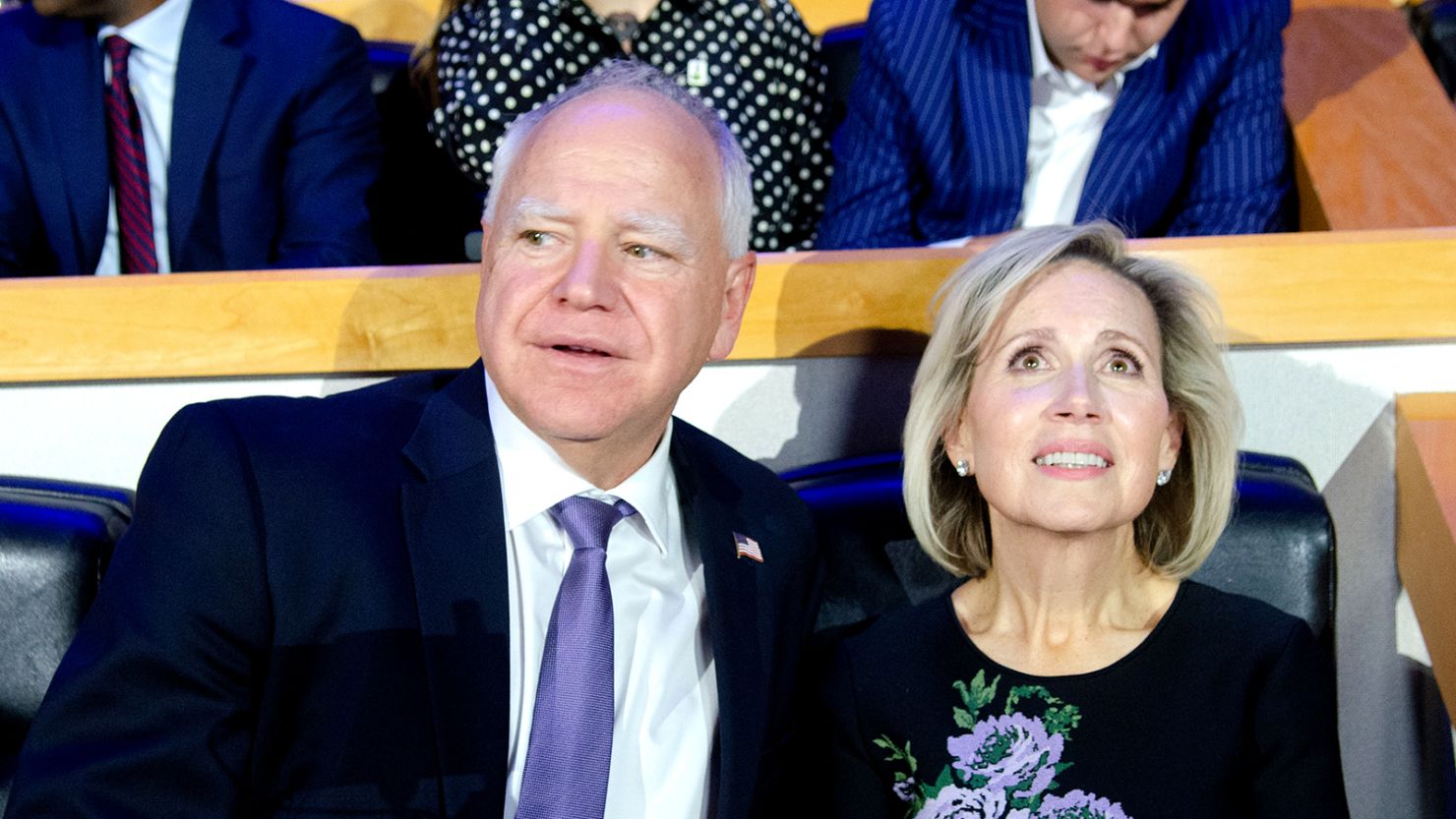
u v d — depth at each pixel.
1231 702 1.22
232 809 1.06
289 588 1.09
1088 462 1.24
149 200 1.95
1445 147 2.00
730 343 1.26
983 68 1.90
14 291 1.48
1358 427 1.48
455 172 2.23
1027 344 1.26
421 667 1.09
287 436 1.15
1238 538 1.34
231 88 1.97
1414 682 1.46
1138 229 1.91
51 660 1.26
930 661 1.29
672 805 1.17
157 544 1.09
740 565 1.25
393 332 1.47
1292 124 2.08
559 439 1.13
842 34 2.33
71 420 1.50
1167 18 1.79
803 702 1.35
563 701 1.11
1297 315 1.46
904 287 1.49
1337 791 1.21
